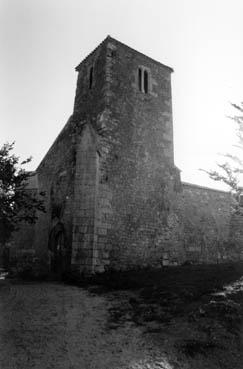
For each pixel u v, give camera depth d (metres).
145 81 16.39
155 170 15.20
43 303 8.79
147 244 13.90
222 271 11.67
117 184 13.59
